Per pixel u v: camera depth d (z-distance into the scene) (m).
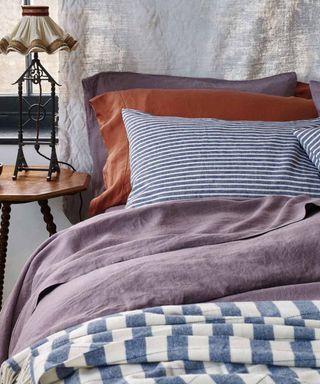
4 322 1.98
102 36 2.95
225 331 1.34
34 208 3.05
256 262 1.65
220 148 2.28
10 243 3.08
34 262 2.05
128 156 2.55
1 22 3.08
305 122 2.51
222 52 2.98
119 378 1.28
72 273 1.78
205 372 1.26
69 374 1.33
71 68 2.95
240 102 2.66
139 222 2.03
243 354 1.28
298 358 1.27
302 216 1.93
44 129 3.22
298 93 2.92
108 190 2.53
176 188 2.21
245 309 1.42
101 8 2.93
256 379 1.21
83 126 2.97
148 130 2.41
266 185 2.20
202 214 2.05
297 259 1.66
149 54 2.97
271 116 2.63
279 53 2.98
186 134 2.34
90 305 1.57
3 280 2.88
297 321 1.37
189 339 1.31
